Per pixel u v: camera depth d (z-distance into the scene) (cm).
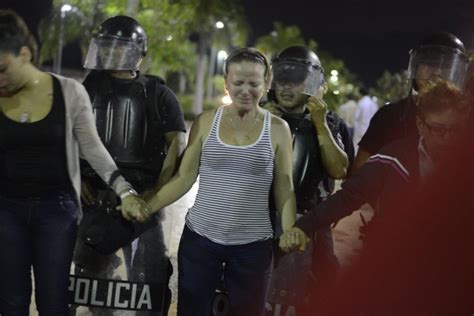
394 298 269
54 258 307
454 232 260
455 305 263
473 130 264
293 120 352
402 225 266
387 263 269
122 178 315
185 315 325
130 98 341
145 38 348
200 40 3553
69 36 2842
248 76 305
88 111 309
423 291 264
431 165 268
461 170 260
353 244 532
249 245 315
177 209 697
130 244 349
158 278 354
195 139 319
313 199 357
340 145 365
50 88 298
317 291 352
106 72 345
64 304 314
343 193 283
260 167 311
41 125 293
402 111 366
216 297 354
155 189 343
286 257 348
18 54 284
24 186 300
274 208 339
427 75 347
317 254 361
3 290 309
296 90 349
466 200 259
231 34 3534
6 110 293
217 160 311
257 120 315
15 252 304
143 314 354
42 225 305
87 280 349
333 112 380
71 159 304
